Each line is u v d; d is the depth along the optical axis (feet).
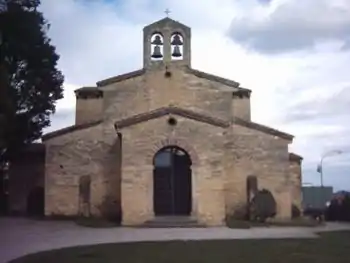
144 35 106.52
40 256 47.39
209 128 90.07
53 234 69.92
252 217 96.17
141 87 105.19
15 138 98.68
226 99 105.29
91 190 100.48
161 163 92.84
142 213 87.25
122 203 87.40
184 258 46.29
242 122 103.09
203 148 89.45
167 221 85.71
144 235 69.41
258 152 102.32
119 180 99.91
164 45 106.42
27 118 100.89
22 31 94.27
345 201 125.70
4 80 58.03
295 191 110.42
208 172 88.94
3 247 55.26
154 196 90.58
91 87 106.63
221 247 53.93
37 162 105.40
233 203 100.32
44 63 101.55
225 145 93.50
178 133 89.61
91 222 87.71
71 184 100.83
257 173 101.76
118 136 96.02
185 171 92.73
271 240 61.21
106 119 103.55
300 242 58.95
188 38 106.93
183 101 104.99
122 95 104.78
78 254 48.57
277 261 44.68
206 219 87.40
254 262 44.16
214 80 105.60
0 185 111.14
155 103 104.73
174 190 92.38
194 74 105.70
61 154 101.60
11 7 92.27
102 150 102.01
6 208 108.99
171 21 106.93
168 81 105.50
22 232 72.23
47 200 100.12
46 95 103.71
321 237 66.33
